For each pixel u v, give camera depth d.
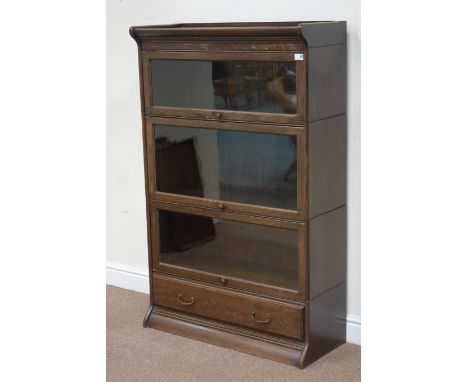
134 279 3.47
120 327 3.02
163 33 2.67
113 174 3.44
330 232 2.63
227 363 2.65
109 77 3.32
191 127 2.73
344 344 2.80
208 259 2.83
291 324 2.60
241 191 2.65
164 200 2.89
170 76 2.75
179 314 2.95
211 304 2.83
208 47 2.59
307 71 2.36
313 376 2.52
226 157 2.67
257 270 2.68
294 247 2.55
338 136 2.60
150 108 2.83
